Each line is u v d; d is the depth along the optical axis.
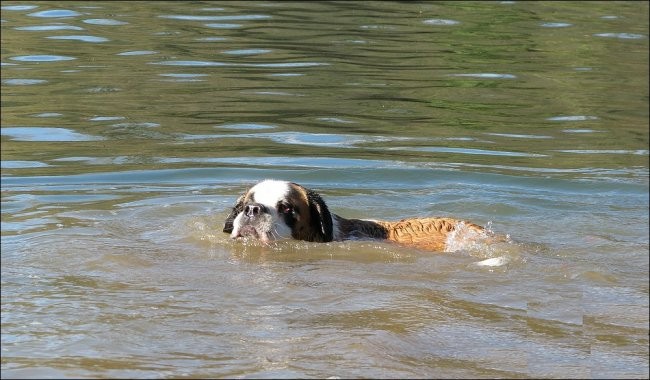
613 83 22.52
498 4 31.81
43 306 9.96
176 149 16.59
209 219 13.38
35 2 29.31
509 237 12.88
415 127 18.55
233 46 24.53
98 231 12.67
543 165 16.47
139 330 9.38
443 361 8.91
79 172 15.30
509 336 9.63
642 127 19.16
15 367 8.40
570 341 9.56
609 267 12.02
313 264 11.76
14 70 21.66
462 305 10.45
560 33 27.69
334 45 25.03
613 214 14.28
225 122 18.28
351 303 10.35
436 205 14.46
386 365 8.70
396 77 22.19
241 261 11.78
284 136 17.55
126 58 22.92
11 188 14.46
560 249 12.66
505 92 21.47
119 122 18.08
